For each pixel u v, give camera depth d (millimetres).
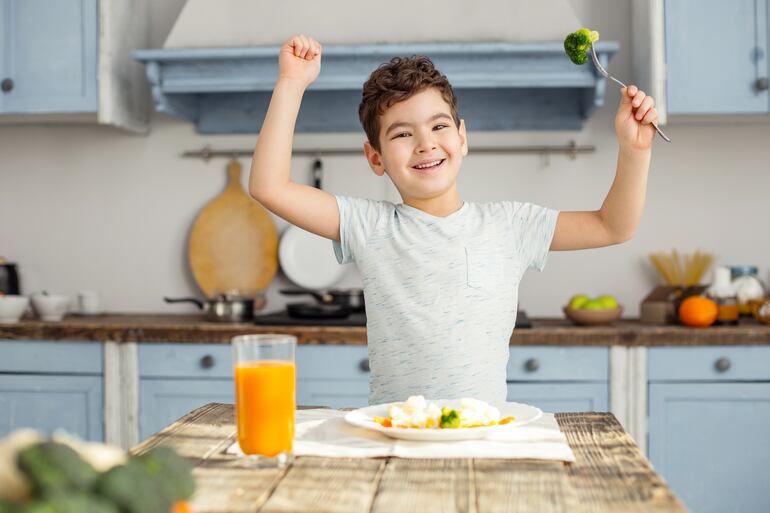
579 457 968
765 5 2676
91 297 3043
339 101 3062
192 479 736
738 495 2480
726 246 2996
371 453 975
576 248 1551
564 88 2994
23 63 2873
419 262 1508
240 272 3096
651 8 2695
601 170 3012
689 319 2553
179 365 2598
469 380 1474
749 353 2479
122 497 630
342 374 2533
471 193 3037
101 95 2840
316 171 3057
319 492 841
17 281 3062
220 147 3123
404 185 1517
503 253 1533
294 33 2805
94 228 3166
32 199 3186
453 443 1011
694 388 2480
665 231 3002
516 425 1056
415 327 1488
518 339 2500
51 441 653
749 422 2480
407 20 2781
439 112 1493
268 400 940
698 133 2998
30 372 2652
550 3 2758
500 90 3010
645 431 2490
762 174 2986
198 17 2842
